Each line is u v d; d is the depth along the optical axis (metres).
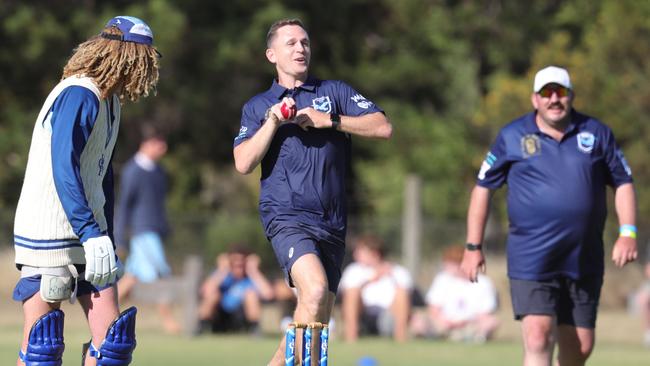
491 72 108.06
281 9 88.94
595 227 29.17
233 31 88.12
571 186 28.84
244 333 56.34
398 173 97.00
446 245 68.56
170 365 40.34
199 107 88.00
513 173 29.39
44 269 22.00
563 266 29.08
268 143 24.95
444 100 104.25
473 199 30.19
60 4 87.19
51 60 86.00
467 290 56.62
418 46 100.88
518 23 102.56
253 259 55.84
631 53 89.88
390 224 68.44
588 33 94.06
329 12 93.44
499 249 80.00
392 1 97.81
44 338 21.61
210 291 55.72
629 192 29.41
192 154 94.62
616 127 88.75
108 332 21.61
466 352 48.50
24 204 22.14
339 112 26.19
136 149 90.56
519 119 29.80
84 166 21.94
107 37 21.98
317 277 24.53
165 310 57.28
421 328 56.88
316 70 95.75
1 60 85.75
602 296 76.50
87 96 21.45
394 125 98.12
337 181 25.78
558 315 29.80
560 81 28.72
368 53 97.94
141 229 55.69
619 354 49.50
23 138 86.31
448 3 104.00
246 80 90.94
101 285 20.94
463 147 99.94
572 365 30.20
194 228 69.56
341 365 41.06
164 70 87.25
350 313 54.03
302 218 25.48
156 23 83.50
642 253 76.19
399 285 55.28
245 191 100.94
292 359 21.91
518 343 55.28
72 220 20.83
